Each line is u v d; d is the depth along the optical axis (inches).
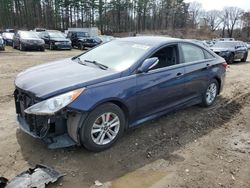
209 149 172.9
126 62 176.9
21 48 824.9
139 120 180.9
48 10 3021.7
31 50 842.8
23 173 135.0
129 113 170.4
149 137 182.4
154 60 172.6
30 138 173.6
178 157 161.3
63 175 137.6
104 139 162.1
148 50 184.9
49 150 160.6
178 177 142.4
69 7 2933.1
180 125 204.1
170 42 200.4
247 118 230.2
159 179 140.4
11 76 368.5
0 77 357.1
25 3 3038.9
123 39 210.8
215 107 249.1
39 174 132.4
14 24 3036.4
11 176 136.9
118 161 153.7
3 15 2962.6
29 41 821.2
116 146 168.1
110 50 197.2
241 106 261.3
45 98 143.9
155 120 209.2
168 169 149.1
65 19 2967.5
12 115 212.8
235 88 331.9
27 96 154.7
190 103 222.1
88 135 152.0
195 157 162.4
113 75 162.6
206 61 231.9
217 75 243.9
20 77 170.9
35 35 875.4
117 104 165.2
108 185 134.0
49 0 2992.1
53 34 968.3
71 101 143.3
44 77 160.9
